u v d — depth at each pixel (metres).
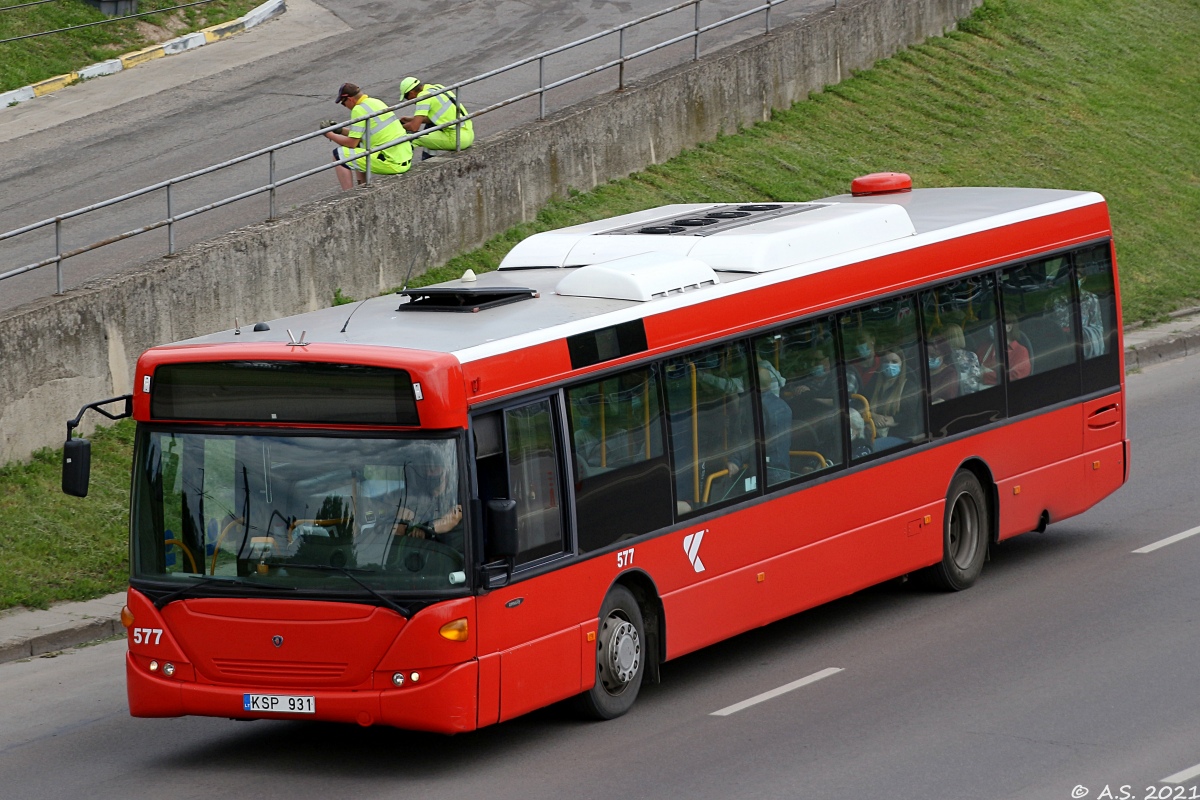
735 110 99.56
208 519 35.72
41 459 57.75
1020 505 52.97
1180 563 51.81
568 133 85.12
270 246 67.50
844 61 110.75
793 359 44.69
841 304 46.34
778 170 95.75
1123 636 44.06
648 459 39.88
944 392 50.03
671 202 87.75
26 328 57.25
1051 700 38.66
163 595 35.81
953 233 50.81
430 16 130.25
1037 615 46.97
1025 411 53.25
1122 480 57.69
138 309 61.62
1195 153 115.94
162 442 36.28
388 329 37.69
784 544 44.00
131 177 89.38
